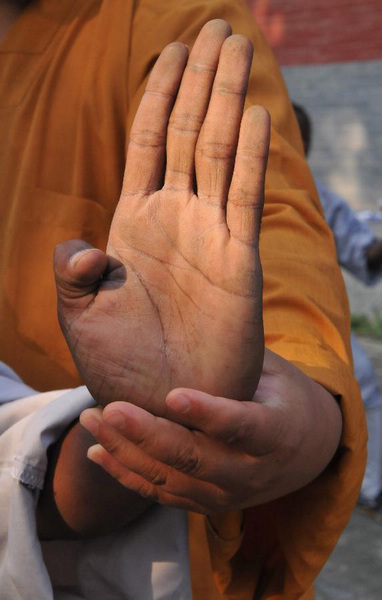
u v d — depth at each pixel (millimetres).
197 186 601
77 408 696
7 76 858
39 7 865
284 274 726
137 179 613
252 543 781
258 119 585
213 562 789
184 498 634
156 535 732
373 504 2695
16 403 745
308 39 4945
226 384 588
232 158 595
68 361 824
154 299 597
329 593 2203
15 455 694
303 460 629
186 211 599
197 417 570
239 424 580
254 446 595
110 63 829
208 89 606
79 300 601
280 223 757
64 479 690
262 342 590
